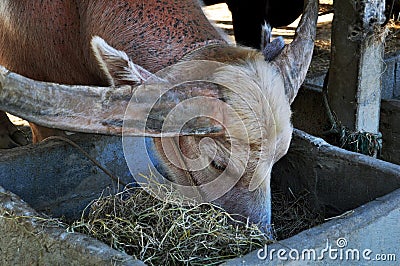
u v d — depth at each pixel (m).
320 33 9.27
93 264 2.54
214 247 2.90
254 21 5.92
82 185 3.89
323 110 5.09
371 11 4.53
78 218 3.87
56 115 2.62
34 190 3.71
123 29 3.46
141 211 3.25
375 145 4.79
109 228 3.03
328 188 3.81
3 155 3.61
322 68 7.02
